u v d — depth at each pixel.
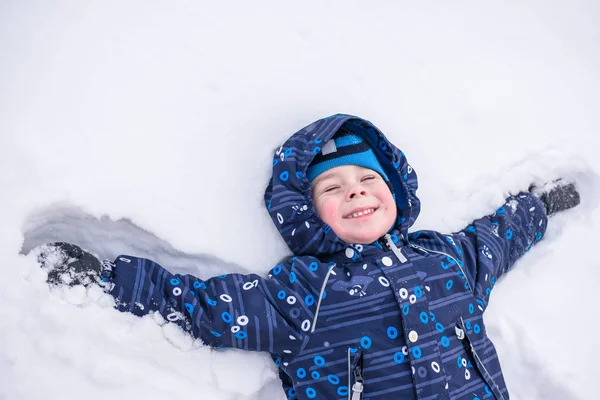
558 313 1.85
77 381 1.37
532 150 1.99
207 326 1.43
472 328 1.60
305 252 1.62
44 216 1.48
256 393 1.55
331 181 1.59
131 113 1.65
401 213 1.70
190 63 1.76
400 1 2.07
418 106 1.94
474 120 1.97
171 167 1.63
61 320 1.36
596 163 2.02
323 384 1.48
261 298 1.49
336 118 1.61
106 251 1.56
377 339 1.48
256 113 1.76
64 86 1.63
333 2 1.98
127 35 1.74
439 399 1.46
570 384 1.73
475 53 2.08
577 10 2.27
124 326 1.41
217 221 1.63
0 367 1.33
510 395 1.76
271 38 1.87
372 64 1.94
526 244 1.86
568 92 2.13
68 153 1.55
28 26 1.67
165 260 1.61
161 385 1.44
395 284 1.52
